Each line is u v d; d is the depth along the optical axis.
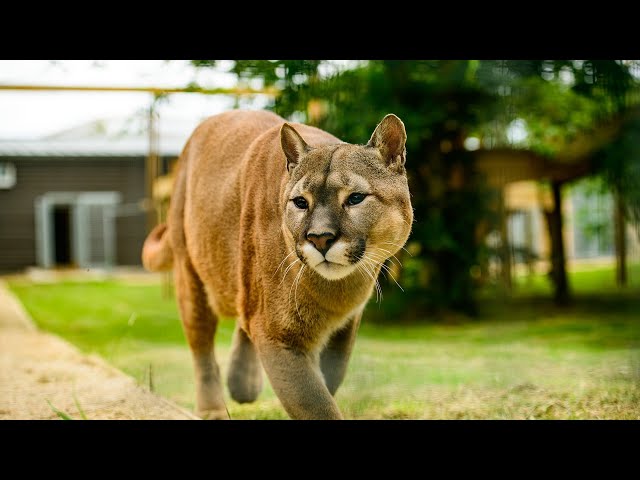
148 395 4.76
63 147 22.16
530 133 10.39
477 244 9.92
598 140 9.03
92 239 22.91
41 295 14.09
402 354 6.41
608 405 4.33
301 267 3.27
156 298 12.86
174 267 4.52
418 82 9.19
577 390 4.71
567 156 9.75
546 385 4.90
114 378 5.39
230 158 3.99
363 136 7.93
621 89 7.28
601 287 12.34
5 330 8.56
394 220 3.29
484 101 9.38
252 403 4.64
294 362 3.37
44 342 7.42
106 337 7.94
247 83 6.20
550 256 10.75
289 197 3.27
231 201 3.80
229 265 3.81
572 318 8.78
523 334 7.60
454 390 4.85
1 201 22.67
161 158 16.27
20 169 22.69
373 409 4.39
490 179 9.84
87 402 4.61
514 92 9.02
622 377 4.98
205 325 4.34
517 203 13.77
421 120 9.08
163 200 12.48
